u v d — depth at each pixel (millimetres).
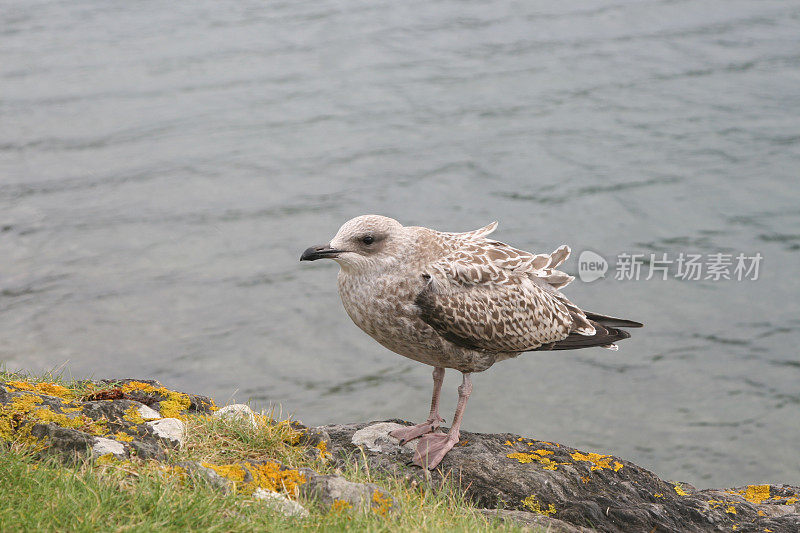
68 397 6527
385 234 6703
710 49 34625
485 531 5203
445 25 39375
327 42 37094
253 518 4812
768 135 26375
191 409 6574
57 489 4746
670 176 23906
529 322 7160
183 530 4602
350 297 6887
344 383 15602
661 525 5969
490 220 21953
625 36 36875
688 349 16641
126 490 4863
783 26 37094
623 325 7824
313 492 5352
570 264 19719
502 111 29344
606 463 6809
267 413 6848
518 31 38406
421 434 6895
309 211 22422
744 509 6719
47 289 18547
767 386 15484
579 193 23234
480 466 6500
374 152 26125
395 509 5297
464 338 6895
